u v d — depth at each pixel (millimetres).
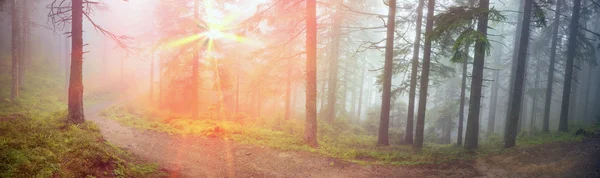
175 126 15977
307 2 12695
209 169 9070
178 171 8594
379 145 15062
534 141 14219
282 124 20516
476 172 9547
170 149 11016
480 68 13359
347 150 12266
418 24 15961
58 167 6648
